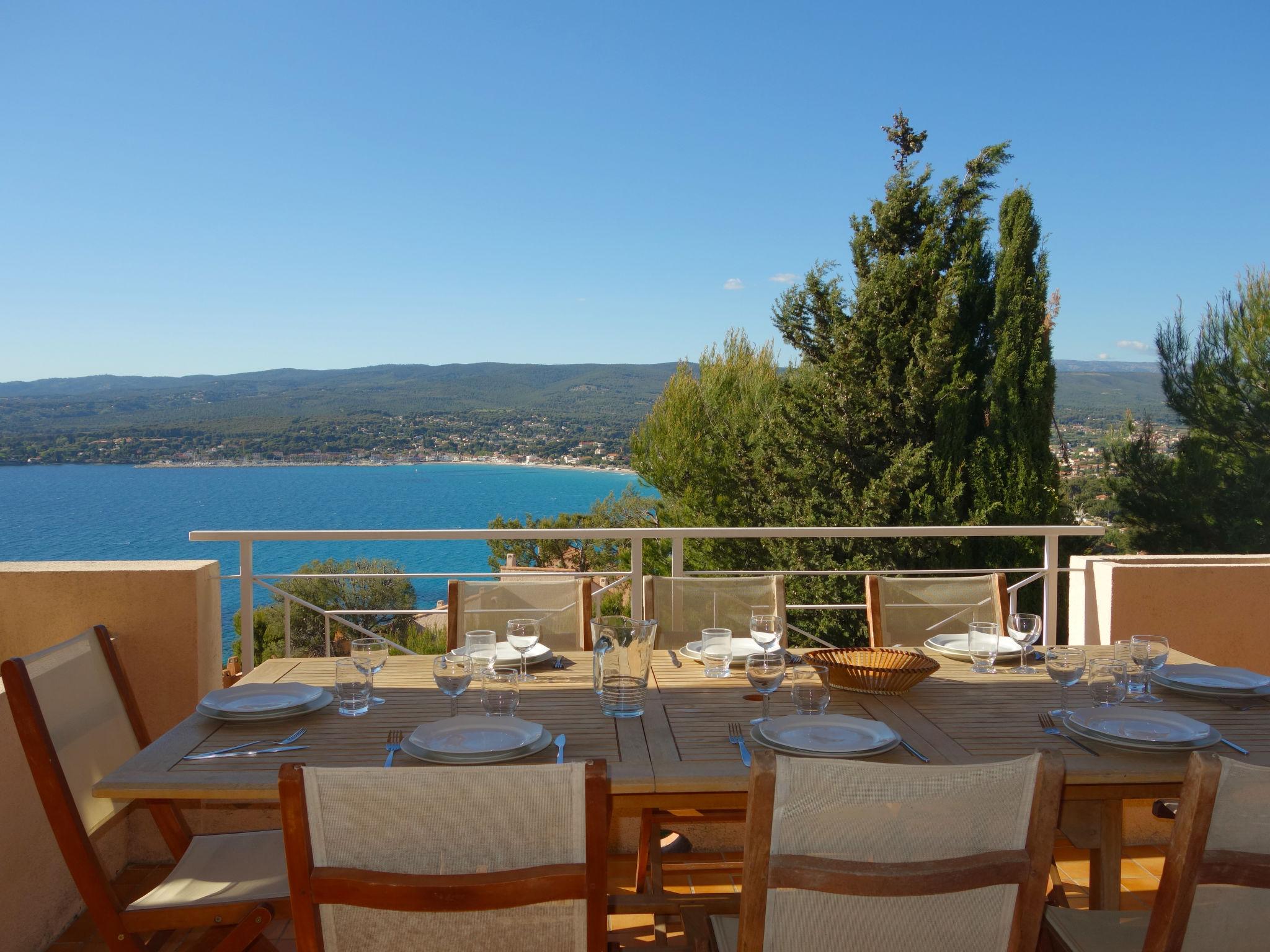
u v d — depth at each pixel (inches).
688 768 63.6
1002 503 345.1
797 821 46.1
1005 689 87.3
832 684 87.2
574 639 117.0
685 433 428.8
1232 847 49.4
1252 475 358.9
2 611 113.3
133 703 84.5
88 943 97.0
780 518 389.1
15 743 90.6
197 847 81.4
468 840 45.6
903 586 121.9
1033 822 47.2
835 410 382.9
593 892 46.0
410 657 100.7
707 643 91.7
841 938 48.4
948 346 357.1
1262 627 137.0
